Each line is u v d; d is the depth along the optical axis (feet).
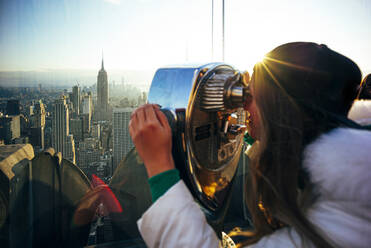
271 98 1.47
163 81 1.97
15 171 2.09
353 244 1.14
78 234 2.43
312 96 1.42
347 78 1.49
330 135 1.33
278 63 1.48
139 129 1.51
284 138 1.41
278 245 1.39
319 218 1.24
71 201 2.35
